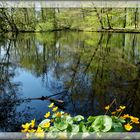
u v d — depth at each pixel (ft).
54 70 38.73
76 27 141.38
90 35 98.94
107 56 48.57
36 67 41.83
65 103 22.41
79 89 27.17
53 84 30.01
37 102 22.88
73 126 7.13
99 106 21.15
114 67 38.09
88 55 51.11
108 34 100.17
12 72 37.70
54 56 52.60
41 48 65.51
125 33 102.12
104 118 6.86
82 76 33.58
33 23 126.21
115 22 126.21
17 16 116.16
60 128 7.14
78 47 64.34
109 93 24.95
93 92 25.66
